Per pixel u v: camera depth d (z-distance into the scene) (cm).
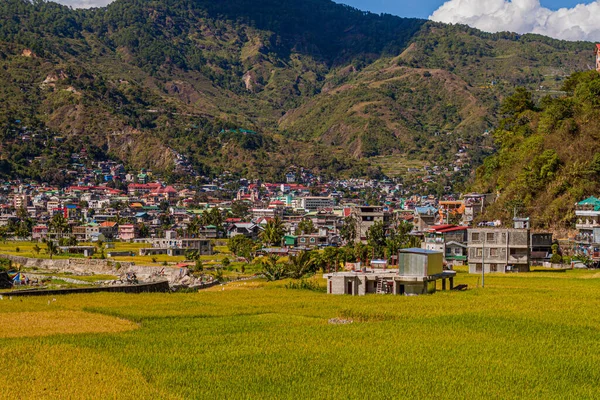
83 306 8894
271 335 6856
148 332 7088
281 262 16250
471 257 13912
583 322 7369
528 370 5481
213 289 12156
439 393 4922
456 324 7294
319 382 5188
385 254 16300
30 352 6097
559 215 17062
